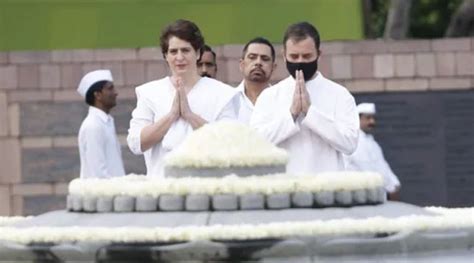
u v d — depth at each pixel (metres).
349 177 7.03
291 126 9.64
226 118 9.80
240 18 17.84
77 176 17.83
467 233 6.87
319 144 9.77
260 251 6.55
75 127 17.78
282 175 7.05
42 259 6.74
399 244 6.68
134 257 6.61
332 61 17.69
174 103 9.66
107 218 6.87
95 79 14.91
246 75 12.00
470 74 17.81
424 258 6.78
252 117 9.91
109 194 6.98
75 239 6.68
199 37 9.87
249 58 11.98
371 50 17.70
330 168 9.76
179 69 9.79
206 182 6.85
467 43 17.81
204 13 17.84
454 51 17.81
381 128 17.83
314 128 9.64
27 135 17.81
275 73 17.17
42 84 17.77
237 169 7.05
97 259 6.65
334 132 9.64
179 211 6.85
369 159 16.58
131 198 6.93
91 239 6.65
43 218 7.19
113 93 15.02
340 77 17.69
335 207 6.93
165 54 9.85
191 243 6.55
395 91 17.77
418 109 17.81
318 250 6.58
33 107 17.80
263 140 7.19
